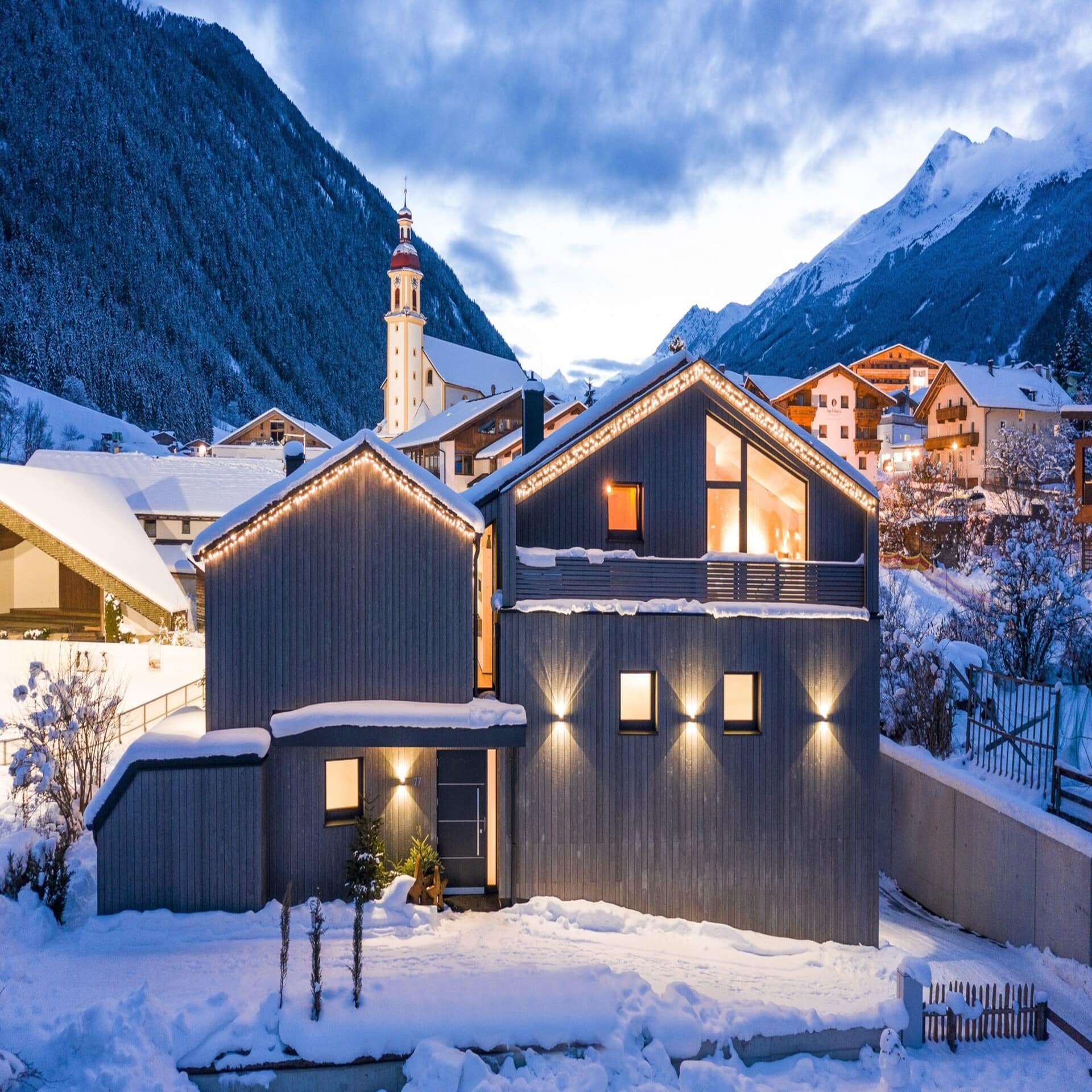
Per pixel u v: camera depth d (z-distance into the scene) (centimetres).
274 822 1313
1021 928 1538
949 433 5812
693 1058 983
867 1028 1073
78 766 1446
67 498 2862
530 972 1058
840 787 1491
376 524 1376
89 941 1134
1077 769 1677
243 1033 907
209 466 4100
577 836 1415
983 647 2267
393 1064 910
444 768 1424
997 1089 1024
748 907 1461
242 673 1334
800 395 6194
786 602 1490
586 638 1423
